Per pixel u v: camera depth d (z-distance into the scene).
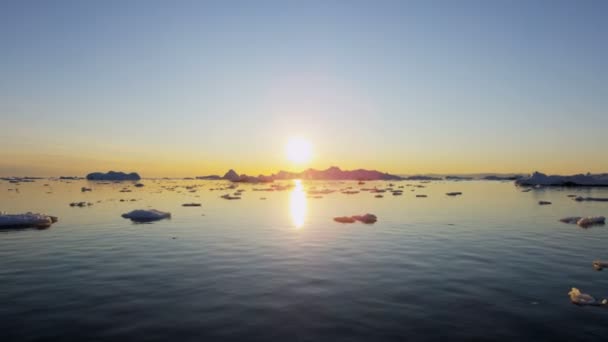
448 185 101.19
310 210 32.16
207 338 7.29
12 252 15.10
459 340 7.16
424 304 9.06
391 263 13.12
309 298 9.52
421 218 26.08
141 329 7.70
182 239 17.98
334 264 13.01
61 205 36.91
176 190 72.19
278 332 7.54
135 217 26.11
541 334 7.43
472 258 13.84
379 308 8.81
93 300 9.41
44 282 10.92
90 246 16.30
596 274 11.61
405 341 7.12
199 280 11.09
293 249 15.59
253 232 20.09
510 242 16.98
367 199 45.75
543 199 44.47
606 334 7.42
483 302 9.19
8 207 34.81
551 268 12.34
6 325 7.91
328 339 7.22
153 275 11.65
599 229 20.78
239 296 9.67
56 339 7.27
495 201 41.38
